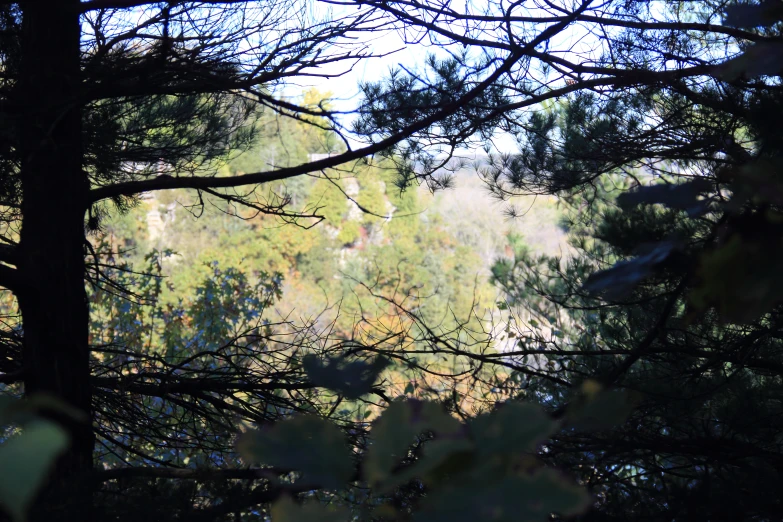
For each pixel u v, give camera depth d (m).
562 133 3.95
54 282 3.22
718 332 3.13
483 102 3.74
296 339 4.07
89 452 3.26
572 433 2.48
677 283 2.50
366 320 3.69
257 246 24.92
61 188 3.27
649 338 2.90
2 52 3.51
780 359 3.48
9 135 2.76
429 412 0.19
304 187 26.62
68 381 3.23
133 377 3.99
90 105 3.77
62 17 3.02
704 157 3.06
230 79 2.90
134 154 4.21
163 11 2.64
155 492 2.25
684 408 3.06
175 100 4.09
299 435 0.20
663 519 2.19
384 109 3.38
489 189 4.45
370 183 27.19
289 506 0.21
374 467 0.19
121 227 22.33
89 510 2.03
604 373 3.35
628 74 3.27
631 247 2.93
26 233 3.27
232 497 2.27
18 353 4.28
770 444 3.08
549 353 3.39
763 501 2.19
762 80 2.68
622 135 3.60
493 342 3.84
